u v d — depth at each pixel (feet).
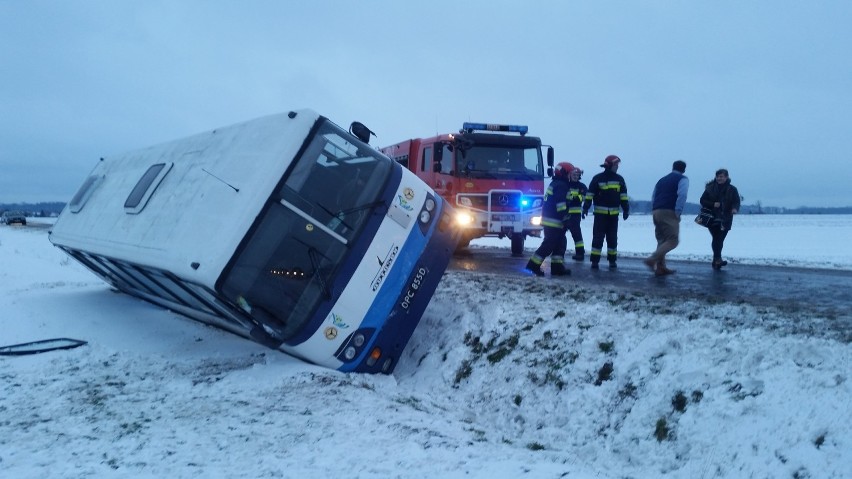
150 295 31.35
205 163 24.20
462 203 46.16
